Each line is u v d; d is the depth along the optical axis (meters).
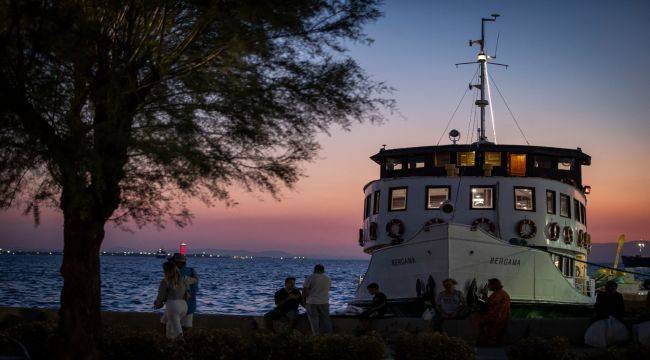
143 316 17.33
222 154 10.80
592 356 12.10
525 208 26.97
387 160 31.66
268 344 12.62
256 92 10.91
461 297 17.97
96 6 10.09
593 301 29.42
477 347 17.08
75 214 10.73
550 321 17.66
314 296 17.06
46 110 9.73
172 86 10.93
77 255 10.92
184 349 12.63
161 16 10.70
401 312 24.64
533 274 24.33
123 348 12.51
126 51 10.33
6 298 50.41
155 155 10.20
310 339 12.73
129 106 10.60
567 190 28.22
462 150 30.05
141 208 10.80
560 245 27.34
